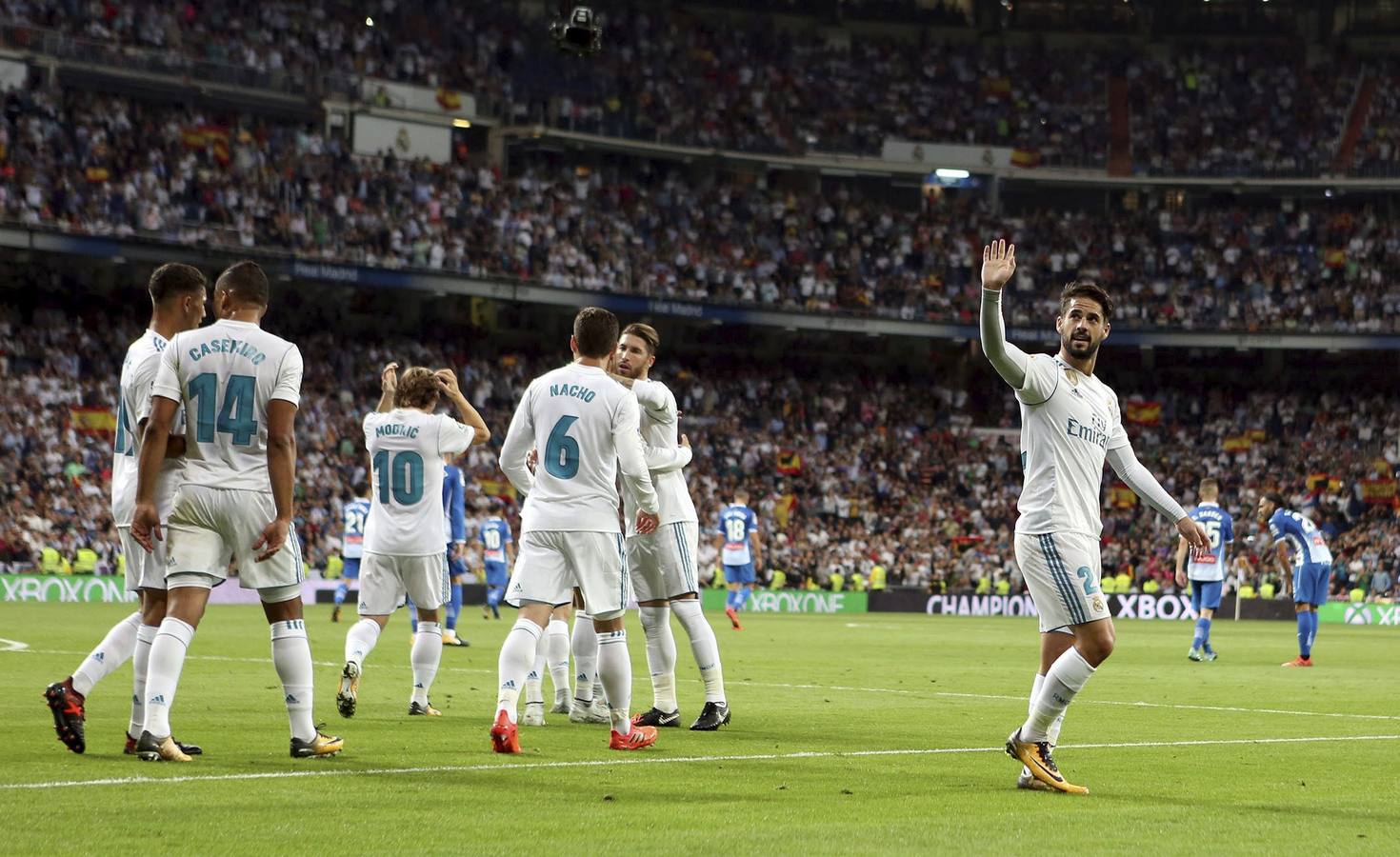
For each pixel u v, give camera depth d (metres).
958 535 47.91
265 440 7.93
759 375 51.47
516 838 5.88
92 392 40.06
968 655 20.22
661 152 50.19
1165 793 7.49
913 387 52.75
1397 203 53.00
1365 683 15.91
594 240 48.09
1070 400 7.80
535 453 9.07
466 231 45.50
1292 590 19.33
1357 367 52.81
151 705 7.79
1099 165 52.94
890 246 51.78
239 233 41.28
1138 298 51.38
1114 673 17.19
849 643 23.50
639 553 10.37
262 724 9.76
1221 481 50.16
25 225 37.28
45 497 36.78
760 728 10.34
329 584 38.34
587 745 9.11
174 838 5.74
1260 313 50.81
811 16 55.28
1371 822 6.66
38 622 23.55
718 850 5.70
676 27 53.28
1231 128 53.53
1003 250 7.46
